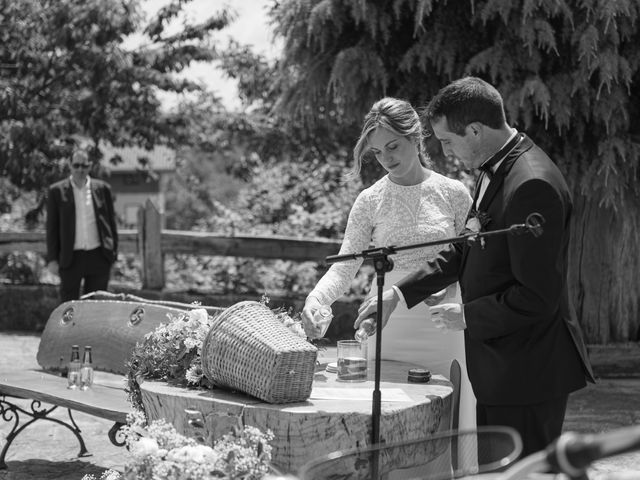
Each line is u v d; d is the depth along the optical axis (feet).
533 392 9.29
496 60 21.88
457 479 6.12
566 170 22.98
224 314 10.35
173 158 63.72
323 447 9.27
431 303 11.78
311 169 36.19
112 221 29.53
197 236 33.04
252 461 8.70
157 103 43.70
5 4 40.14
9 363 26.22
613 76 20.94
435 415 9.98
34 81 42.11
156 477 8.61
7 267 38.58
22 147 39.17
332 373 11.88
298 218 33.88
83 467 16.10
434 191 12.34
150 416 10.53
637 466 14.89
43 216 43.50
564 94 21.75
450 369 11.90
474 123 9.45
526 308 8.96
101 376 23.34
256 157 46.26
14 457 16.76
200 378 10.57
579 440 3.81
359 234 12.62
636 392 22.91
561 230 8.92
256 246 32.42
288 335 9.99
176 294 32.68
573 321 9.66
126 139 44.88
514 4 21.54
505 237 9.27
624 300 25.62
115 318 16.67
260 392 9.70
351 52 23.21
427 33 22.77
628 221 23.89
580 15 21.48
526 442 9.44
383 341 12.76
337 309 29.96
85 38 40.09
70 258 28.78
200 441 9.64
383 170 26.84
